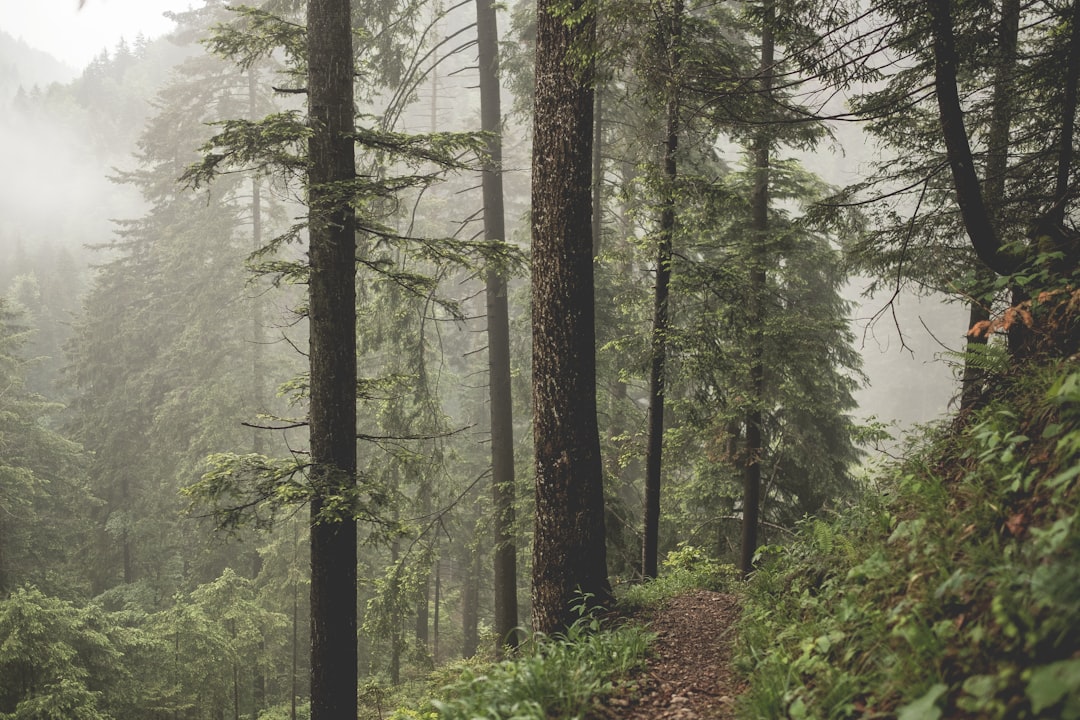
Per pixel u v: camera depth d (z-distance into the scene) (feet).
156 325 96.22
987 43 21.53
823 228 26.94
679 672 15.02
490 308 43.83
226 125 24.95
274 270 26.17
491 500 44.57
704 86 24.02
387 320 44.29
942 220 25.72
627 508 44.06
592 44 20.67
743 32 33.12
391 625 40.55
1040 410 11.91
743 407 37.24
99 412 97.86
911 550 11.62
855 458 48.16
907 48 20.47
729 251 41.19
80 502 92.02
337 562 25.08
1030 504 10.07
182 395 86.28
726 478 45.55
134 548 93.86
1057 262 17.08
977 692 7.25
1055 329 14.84
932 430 17.31
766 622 14.78
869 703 9.14
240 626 64.59
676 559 34.91
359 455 70.95
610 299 48.47
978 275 25.34
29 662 46.29
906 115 24.39
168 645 60.49
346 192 25.27
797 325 35.22
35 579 76.64
